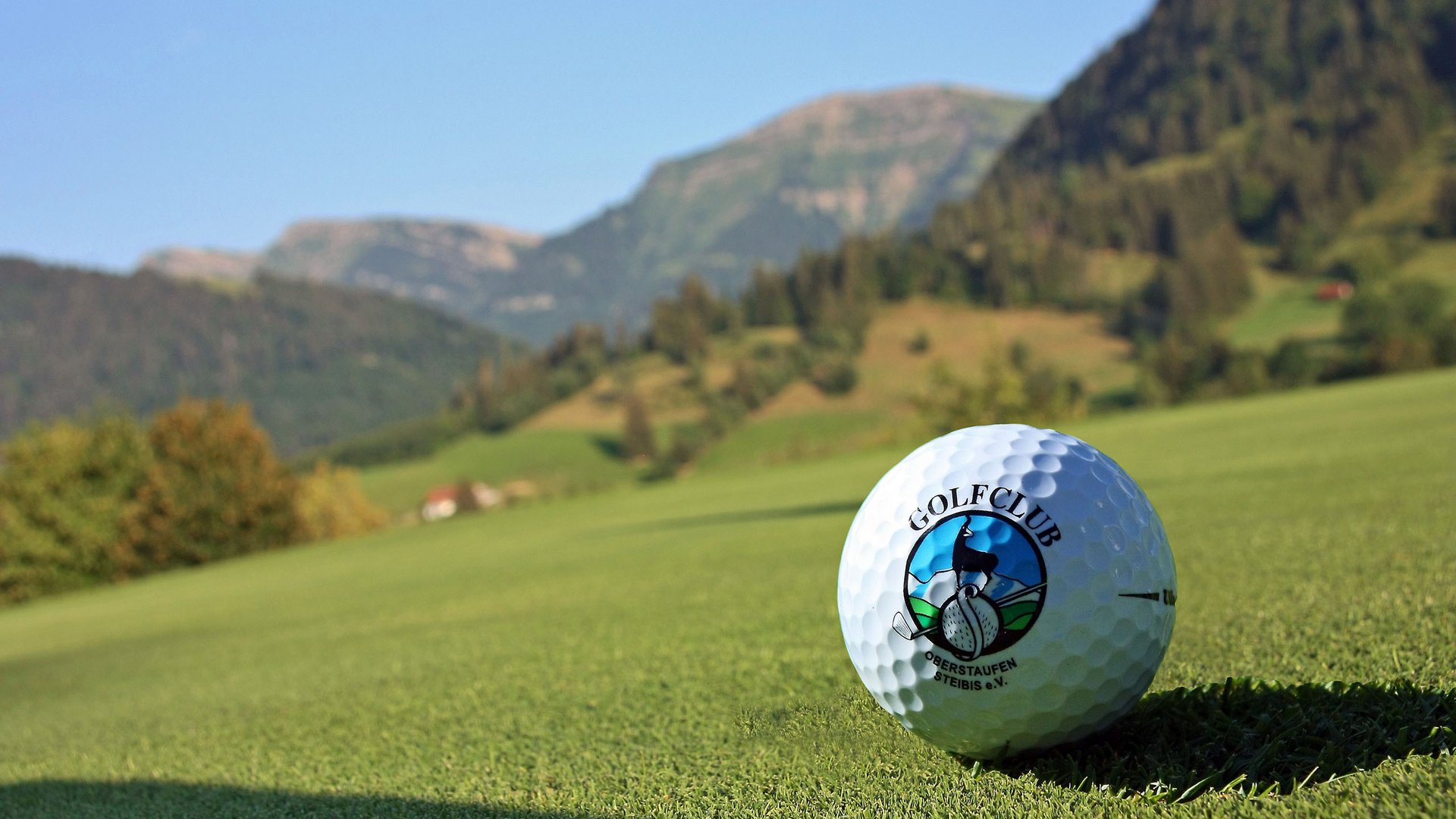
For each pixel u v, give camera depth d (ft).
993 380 115.34
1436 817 5.73
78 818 9.97
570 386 371.15
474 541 51.26
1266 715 7.70
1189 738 7.64
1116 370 277.64
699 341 373.61
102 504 71.46
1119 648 7.59
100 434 74.95
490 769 9.62
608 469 294.66
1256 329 280.10
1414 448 29.84
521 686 13.50
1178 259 353.92
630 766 9.07
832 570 21.58
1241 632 11.23
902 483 8.34
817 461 85.15
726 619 16.72
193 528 74.95
